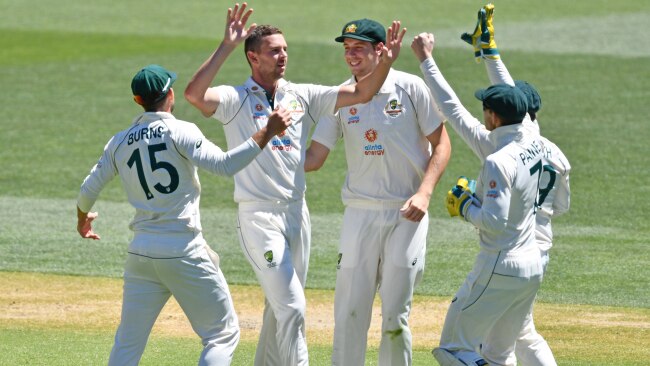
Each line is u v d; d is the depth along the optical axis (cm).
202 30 9144
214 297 2183
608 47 8200
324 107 2391
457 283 3638
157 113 2162
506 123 2175
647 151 5419
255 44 2361
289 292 2311
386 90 2391
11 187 4934
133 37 8825
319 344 2977
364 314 2436
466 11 9962
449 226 4381
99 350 2800
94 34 8950
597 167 5156
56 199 4759
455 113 2309
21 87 7081
